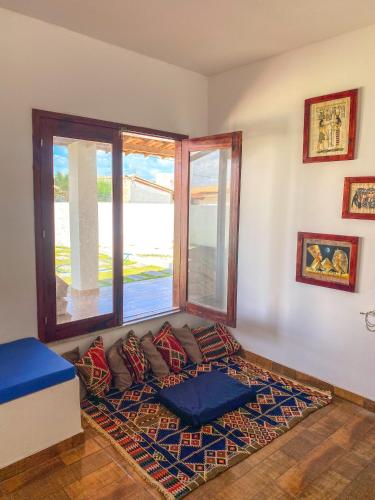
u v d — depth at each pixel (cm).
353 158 267
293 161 304
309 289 303
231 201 314
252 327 350
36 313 277
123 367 302
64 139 279
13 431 202
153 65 324
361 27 257
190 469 209
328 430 249
